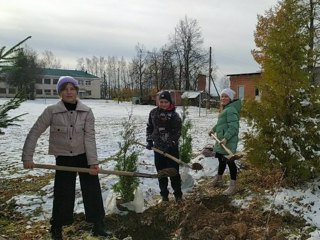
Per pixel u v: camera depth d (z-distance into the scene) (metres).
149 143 3.66
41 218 3.33
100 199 2.87
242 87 25.62
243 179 4.13
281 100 3.89
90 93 62.44
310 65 3.91
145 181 4.23
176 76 37.84
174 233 3.03
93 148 2.78
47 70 59.16
